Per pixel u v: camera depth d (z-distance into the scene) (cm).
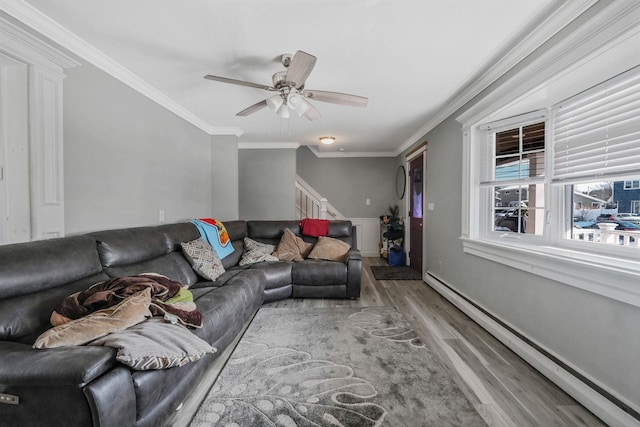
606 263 145
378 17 167
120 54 212
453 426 136
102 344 116
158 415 125
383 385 167
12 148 167
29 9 159
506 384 169
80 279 162
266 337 231
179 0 154
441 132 355
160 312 153
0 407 99
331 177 641
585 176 175
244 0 153
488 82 240
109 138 227
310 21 171
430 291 368
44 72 171
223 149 429
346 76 245
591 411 145
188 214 364
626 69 151
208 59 219
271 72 241
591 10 145
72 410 96
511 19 168
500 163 253
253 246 374
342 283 332
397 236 548
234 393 160
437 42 193
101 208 219
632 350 130
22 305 128
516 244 224
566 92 185
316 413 144
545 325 182
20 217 169
